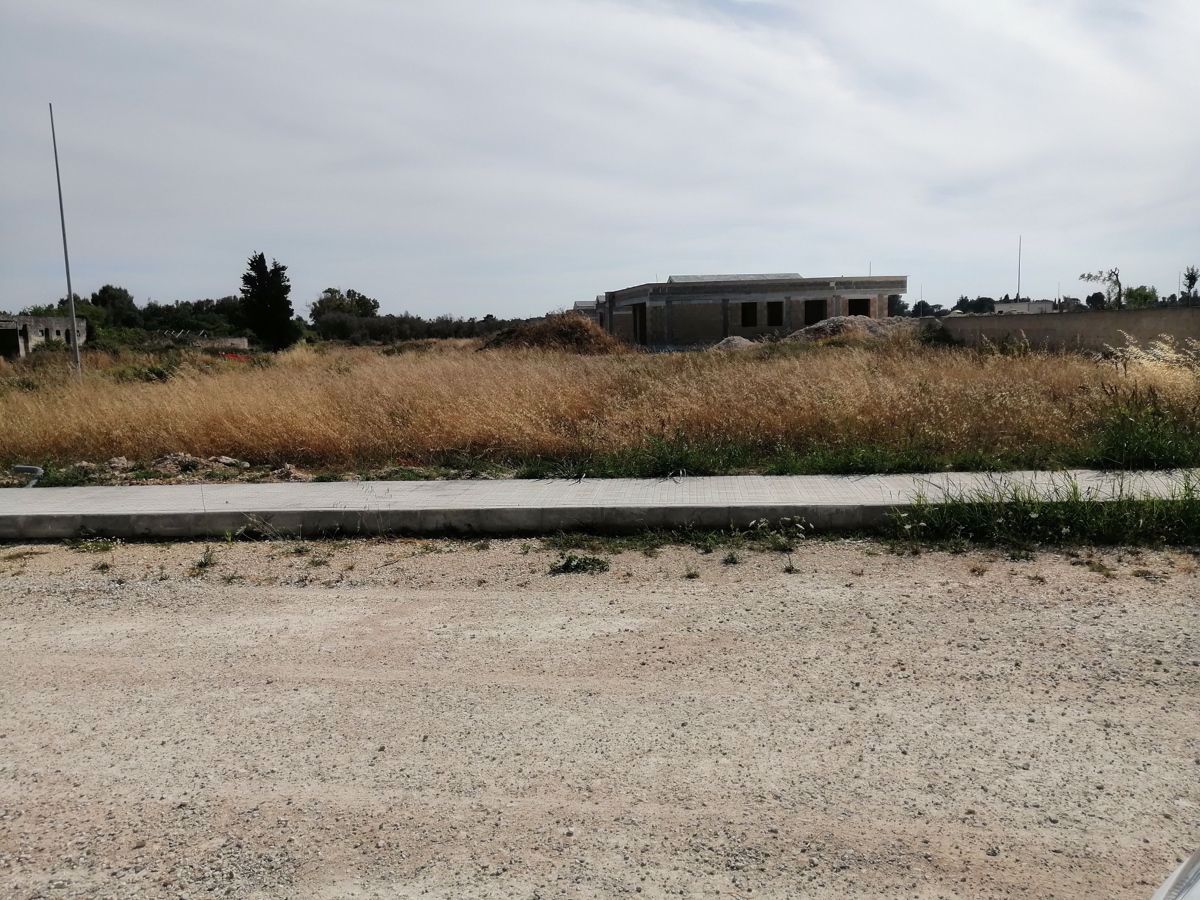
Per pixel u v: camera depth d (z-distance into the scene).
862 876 2.63
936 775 3.19
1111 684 3.90
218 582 5.94
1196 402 10.01
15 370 25.16
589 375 13.92
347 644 4.70
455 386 12.61
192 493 8.28
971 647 4.37
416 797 3.15
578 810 3.04
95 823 3.04
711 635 4.66
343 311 73.50
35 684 4.25
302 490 8.28
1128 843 2.76
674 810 3.02
